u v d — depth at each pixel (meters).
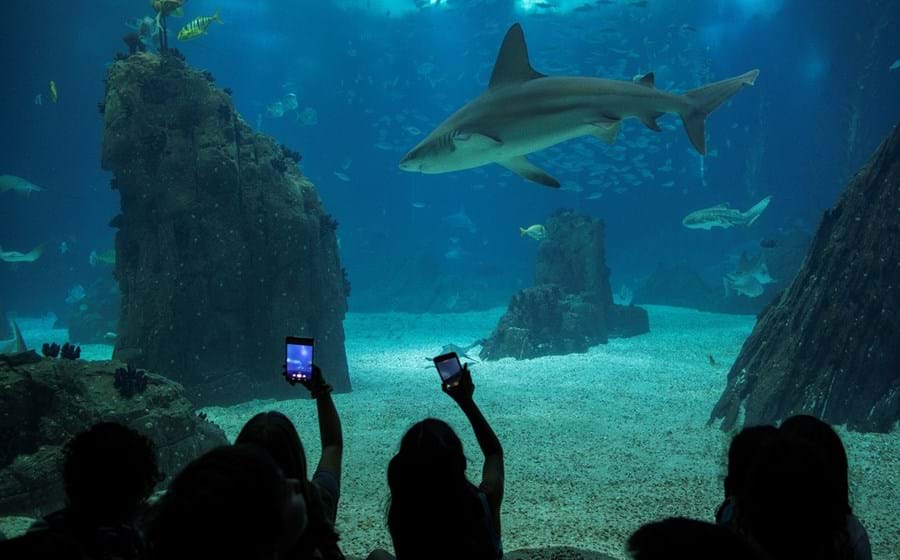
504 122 5.16
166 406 8.07
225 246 12.71
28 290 42.56
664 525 1.18
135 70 13.05
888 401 9.13
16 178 24.12
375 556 2.80
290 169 14.64
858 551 2.22
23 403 7.26
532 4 48.12
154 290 12.38
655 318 23.56
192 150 12.81
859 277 9.83
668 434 9.54
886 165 10.41
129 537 1.93
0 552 1.30
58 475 6.47
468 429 10.01
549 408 11.34
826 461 1.75
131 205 13.08
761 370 10.34
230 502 1.25
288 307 13.24
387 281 34.25
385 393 13.20
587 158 37.53
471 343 20.52
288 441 2.11
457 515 1.88
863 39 39.53
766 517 1.69
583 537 5.64
